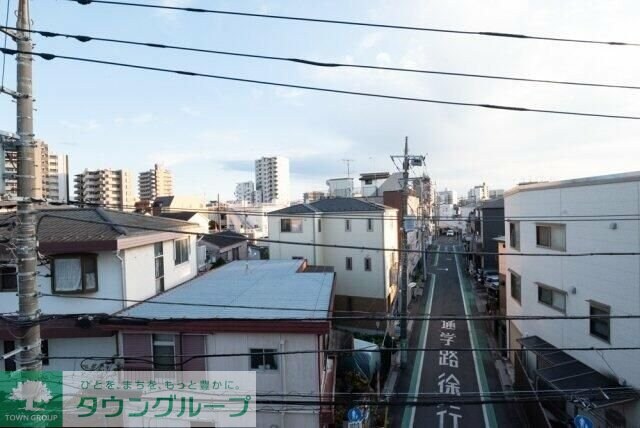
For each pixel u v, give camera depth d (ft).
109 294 37.65
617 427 33.40
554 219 44.70
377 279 82.58
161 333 32.73
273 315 33.09
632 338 33.06
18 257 16.75
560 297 44.14
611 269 35.63
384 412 43.45
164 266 47.34
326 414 33.37
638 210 32.81
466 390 49.47
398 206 111.04
